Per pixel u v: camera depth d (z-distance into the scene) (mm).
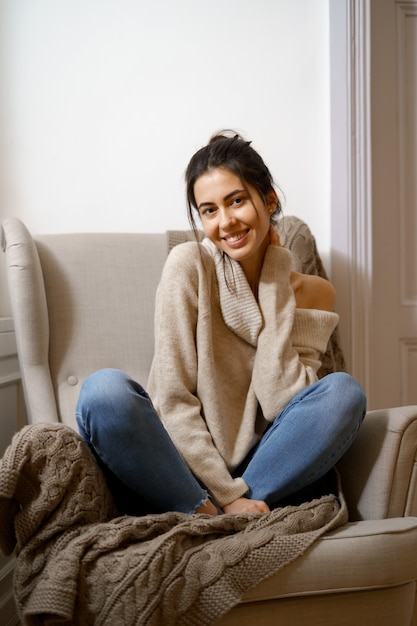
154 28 2062
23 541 1005
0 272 2053
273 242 1476
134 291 1699
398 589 1071
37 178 2049
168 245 1763
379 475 1215
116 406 1045
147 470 1087
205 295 1352
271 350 1358
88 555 958
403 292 2287
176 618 945
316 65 2082
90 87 2055
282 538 1032
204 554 988
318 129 2084
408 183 2273
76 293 1663
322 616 1026
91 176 2055
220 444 1271
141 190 2059
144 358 1669
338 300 2088
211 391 1284
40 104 2051
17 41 2053
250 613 994
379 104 2264
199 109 2064
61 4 2055
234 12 2072
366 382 2107
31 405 1539
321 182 2084
